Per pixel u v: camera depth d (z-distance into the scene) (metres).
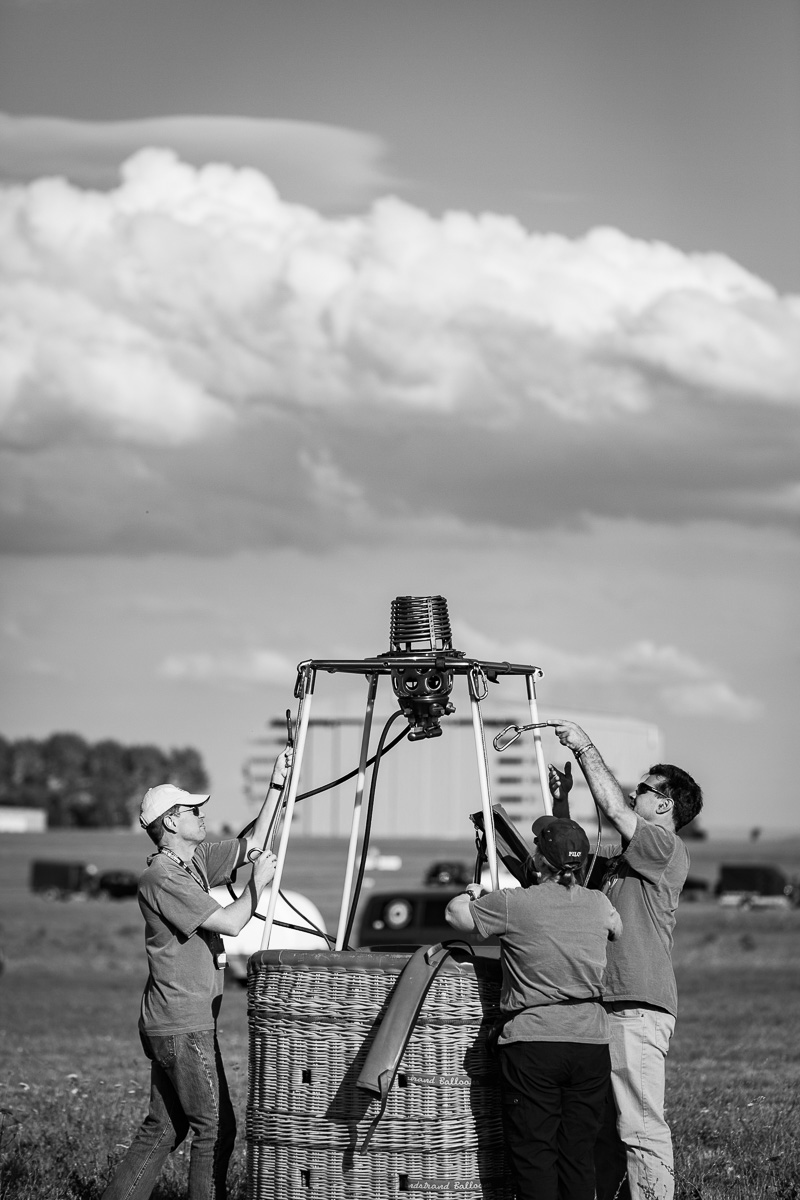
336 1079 8.04
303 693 9.00
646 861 8.88
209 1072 8.98
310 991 8.13
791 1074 18.28
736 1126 12.66
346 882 9.16
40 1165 11.09
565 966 7.95
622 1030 8.84
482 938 8.19
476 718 8.79
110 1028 31.88
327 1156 8.02
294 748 9.02
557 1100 7.91
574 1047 7.89
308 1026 8.12
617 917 8.27
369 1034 8.01
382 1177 7.94
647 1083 8.80
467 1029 8.02
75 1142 11.80
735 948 63.41
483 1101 8.05
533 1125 7.85
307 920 9.20
